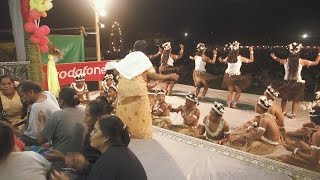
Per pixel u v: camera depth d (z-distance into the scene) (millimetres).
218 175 4203
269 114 5238
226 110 7543
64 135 3650
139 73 5355
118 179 2504
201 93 9523
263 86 10773
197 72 8508
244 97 8953
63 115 3705
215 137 5312
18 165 2383
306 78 10070
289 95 6832
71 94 3809
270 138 5055
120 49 12031
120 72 5379
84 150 3461
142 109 5488
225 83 7879
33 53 7094
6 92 5156
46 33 7129
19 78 7000
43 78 7535
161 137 5691
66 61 9602
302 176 4121
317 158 4441
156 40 14680
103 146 2715
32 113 4176
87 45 12555
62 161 3232
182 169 4391
